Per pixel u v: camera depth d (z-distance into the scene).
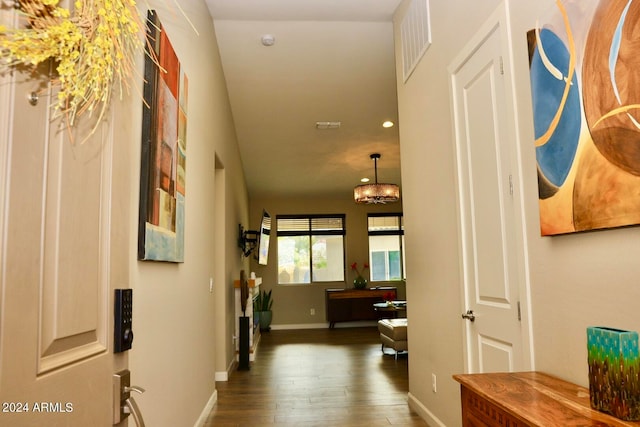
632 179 1.42
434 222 3.41
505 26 2.28
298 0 4.35
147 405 2.30
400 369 5.82
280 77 5.74
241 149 7.64
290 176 8.95
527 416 1.37
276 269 10.19
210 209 4.38
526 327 2.09
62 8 0.96
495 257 2.44
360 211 10.49
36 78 0.88
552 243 1.91
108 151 1.17
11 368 0.78
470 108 2.74
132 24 1.23
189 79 3.41
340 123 6.84
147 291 2.32
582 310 1.72
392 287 10.22
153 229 2.30
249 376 5.55
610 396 1.36
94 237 1.10
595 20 1.58
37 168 0.88
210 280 4.33
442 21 3.21
